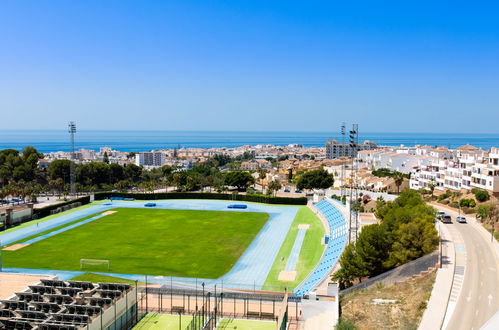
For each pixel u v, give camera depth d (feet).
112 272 304.71
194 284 274.57
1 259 333.21
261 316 205.67
